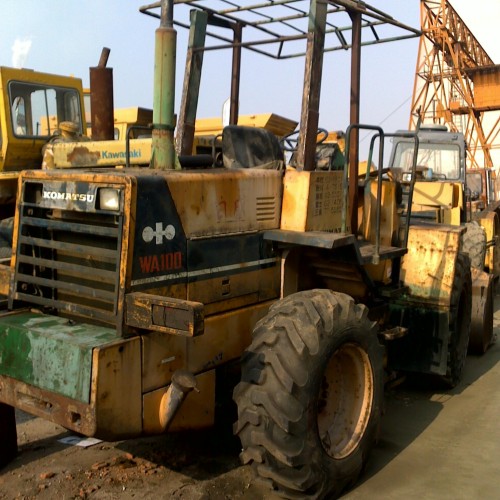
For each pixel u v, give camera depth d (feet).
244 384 10.27
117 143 17.87
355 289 14.44
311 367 10.20
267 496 11.02
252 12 14.96
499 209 36.91
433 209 24.70
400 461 12.60
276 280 12.51
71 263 10.70
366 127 12.54
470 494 11.21
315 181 12.44
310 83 12.34
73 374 9.21
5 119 24.36
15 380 10.03
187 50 14.84
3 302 11.32
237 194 11.50
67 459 12.48
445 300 16.11
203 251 10.87
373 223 15.33
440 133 33.22
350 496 11.19
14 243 11.18
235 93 16.30
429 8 64.03
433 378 17.03
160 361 9.96
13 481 11.50
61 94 26.84
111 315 9.78
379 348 11.98
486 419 14.89
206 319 10.93
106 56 18.76
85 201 10.02
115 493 11.05
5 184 23.71
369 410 11.72
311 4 12.25
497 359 20.36
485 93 63.87
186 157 12.81
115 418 9.28
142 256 9.82
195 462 12.38
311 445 10.24
